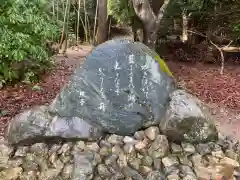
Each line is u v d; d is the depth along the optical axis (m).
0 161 2.85
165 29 7.39
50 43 6.90
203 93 4.89
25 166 2.82
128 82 2.99
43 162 2.84
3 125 3.62
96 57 3.04
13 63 4.83
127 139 2.96
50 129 2.95
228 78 5.75
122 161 2.79
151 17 5.35
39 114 3.06
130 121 3.00
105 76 3.00
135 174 2.68
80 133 2.95
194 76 5.88
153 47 5.46
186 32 7.57
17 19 4.39
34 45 4.74
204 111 3.03
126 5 6.84
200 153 2.91
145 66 3.02
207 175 2.72
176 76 5.80
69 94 3.06
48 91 4.75
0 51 4.38
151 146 2.88
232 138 3.40
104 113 3.01
